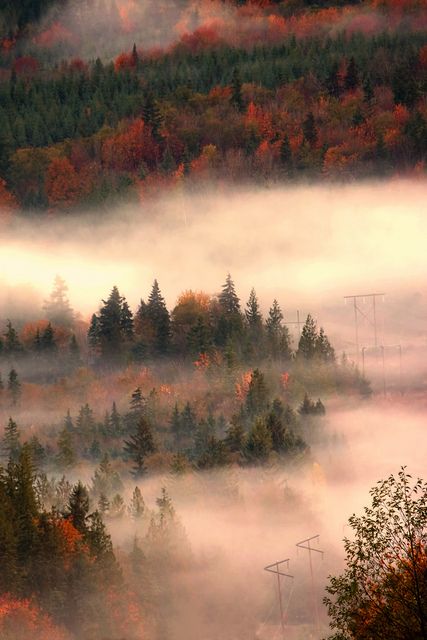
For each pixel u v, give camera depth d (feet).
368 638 294.87
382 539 299.17
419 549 294.46
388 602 294.25
